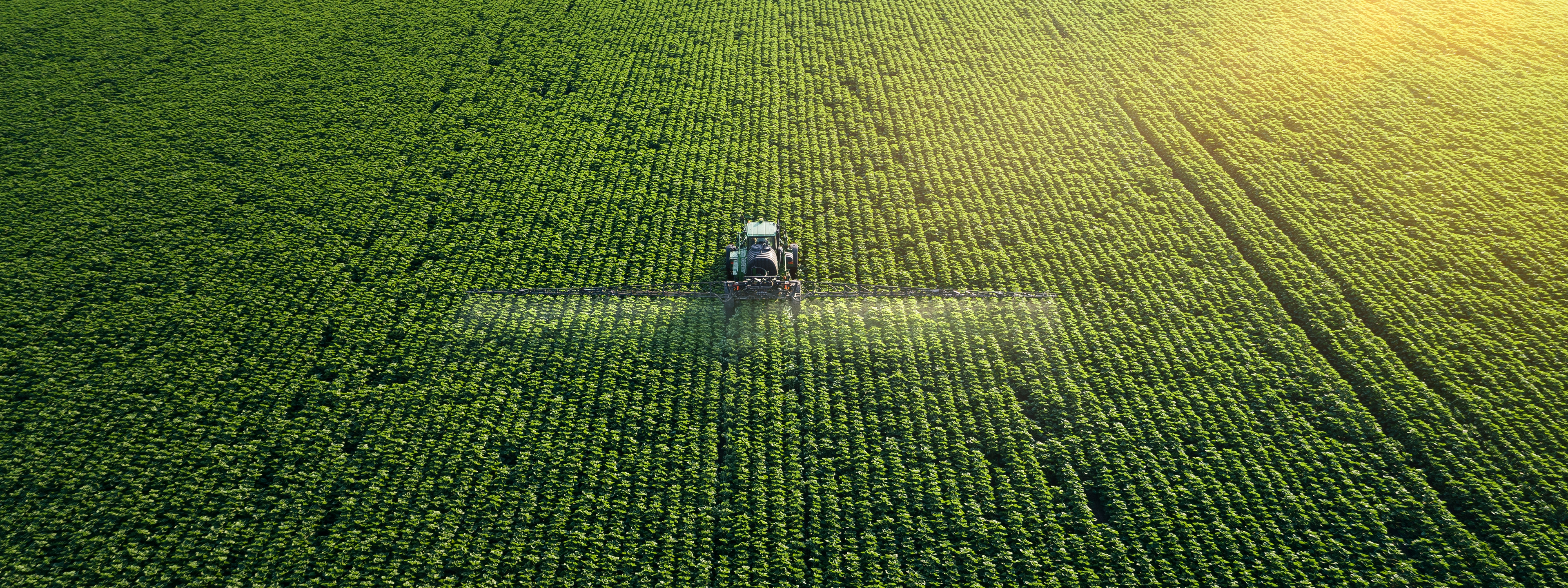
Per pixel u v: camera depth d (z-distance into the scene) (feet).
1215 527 82.02
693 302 108.47
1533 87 142.92
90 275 111.65
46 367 99.04
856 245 117.08
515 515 84.28
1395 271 109.60
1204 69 156.04
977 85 154.40
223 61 158.30
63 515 83.66
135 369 98.68
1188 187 128.36
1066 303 107.24
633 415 93.35
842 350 101.30
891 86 154.61
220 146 136.15
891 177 130.52
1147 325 104.53
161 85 150.61
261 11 175.52
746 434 91.35
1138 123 143.23
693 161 134.41
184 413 94.07
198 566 79.92
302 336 103.81
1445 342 99.35
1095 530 81.76
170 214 122.21
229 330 104.32
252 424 92.63
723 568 79.00
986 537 81.61
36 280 110.83
